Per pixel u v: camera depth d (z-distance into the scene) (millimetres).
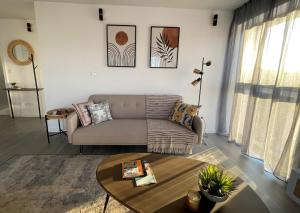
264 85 2299
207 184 1082
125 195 1191
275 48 2148
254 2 2531
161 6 2959
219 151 2715
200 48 3176
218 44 3182
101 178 1359
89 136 2352
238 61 2900
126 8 2957
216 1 2709
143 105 3008
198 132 2422
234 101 2977
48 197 1656
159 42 3090
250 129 2496
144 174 1394
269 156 2146
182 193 1229
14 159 2354
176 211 1075
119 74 3203
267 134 2182
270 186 1903
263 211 1092
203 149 2779
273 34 2172
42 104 4398
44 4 2865
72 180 1922
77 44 3043
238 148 2828
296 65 1851
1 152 2555
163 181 1345
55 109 3027
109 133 2381
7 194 1686
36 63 4207
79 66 3127
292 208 1605
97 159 2398
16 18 3891
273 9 2164
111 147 2799
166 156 1716
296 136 1827
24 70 4223
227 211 1086
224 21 3109
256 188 1869
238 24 2920
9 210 1498
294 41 1862
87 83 3205
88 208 1544
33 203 1579
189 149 2475
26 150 2625
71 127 2330
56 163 2268
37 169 2121
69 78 3160
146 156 1708
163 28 3043
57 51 3043
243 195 1222
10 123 3879
